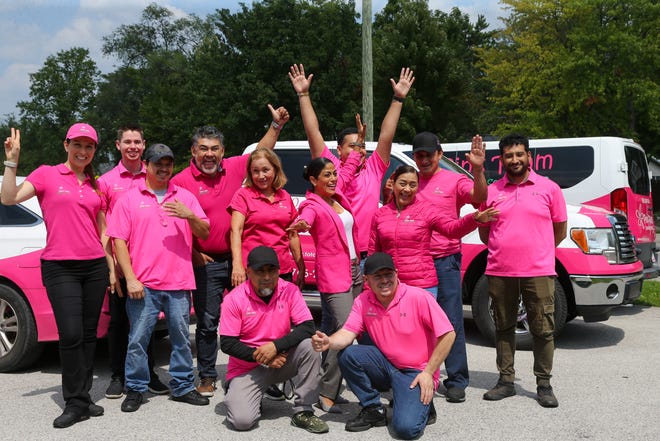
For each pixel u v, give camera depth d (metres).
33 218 6.02
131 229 4.83
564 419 4.53
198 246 5.24
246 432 4.33
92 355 4.72
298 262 4.95
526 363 6.18
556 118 27.81
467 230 4.64
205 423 4.51
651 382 5.46
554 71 26.58
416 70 28.20
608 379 5.57
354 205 5.23
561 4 26.55
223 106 36.97
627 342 7.12
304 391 4.39
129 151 5.29
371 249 5.09
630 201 9.62
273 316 4.51
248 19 36.62
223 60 37.53
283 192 5.21
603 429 4.32
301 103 5.53
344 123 32.41
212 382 5.23
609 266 6.72
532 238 4.96
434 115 29.14
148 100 50.97
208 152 5.17
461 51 33.31
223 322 4.48
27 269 5.81
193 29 60.84
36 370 6.10
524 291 4.98
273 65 35.59
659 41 25.45
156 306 4.85
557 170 10.02
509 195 5.05
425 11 29.25
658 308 9.39
